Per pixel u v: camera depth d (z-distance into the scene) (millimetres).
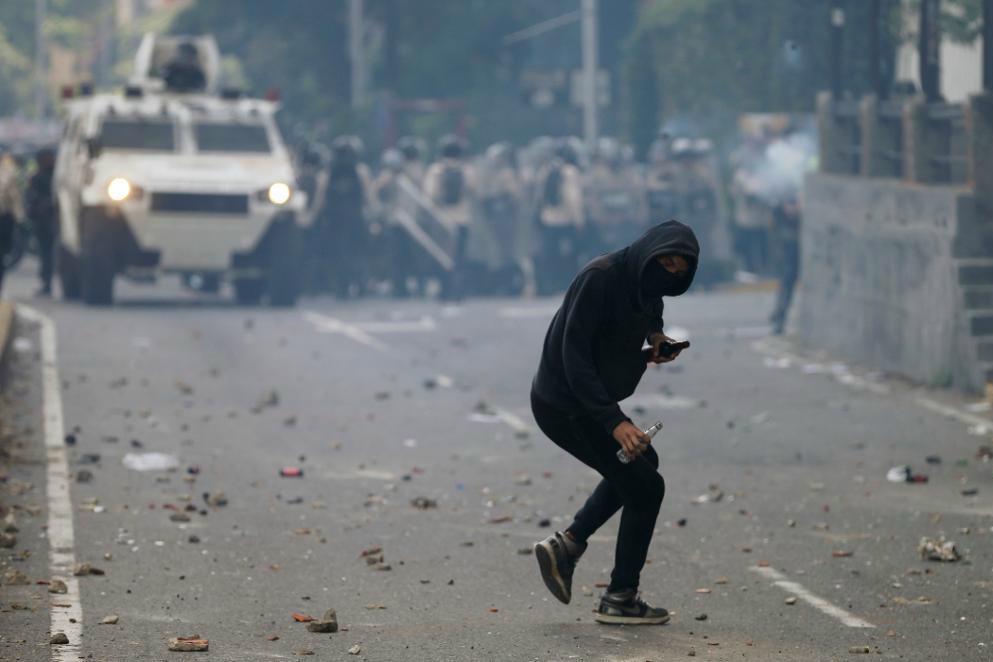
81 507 31359
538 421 22312
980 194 47281
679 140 89750
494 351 59094
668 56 101312
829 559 27516
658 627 22938
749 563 27219
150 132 76750
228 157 76500
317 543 28688
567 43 141375
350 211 83625
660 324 21750
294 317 71250
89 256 74188
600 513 22703
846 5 60469
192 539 28578
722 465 37031
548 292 86875
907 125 51844
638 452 21234
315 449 38875
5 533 28453
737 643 21953
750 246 94500
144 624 22859
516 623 23156
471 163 84500
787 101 91688
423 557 27656
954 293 47375
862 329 54750
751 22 93938
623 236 87875
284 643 21953
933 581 25781
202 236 74250
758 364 55406
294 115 142750
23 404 45000
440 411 45062
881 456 38000
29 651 21203
